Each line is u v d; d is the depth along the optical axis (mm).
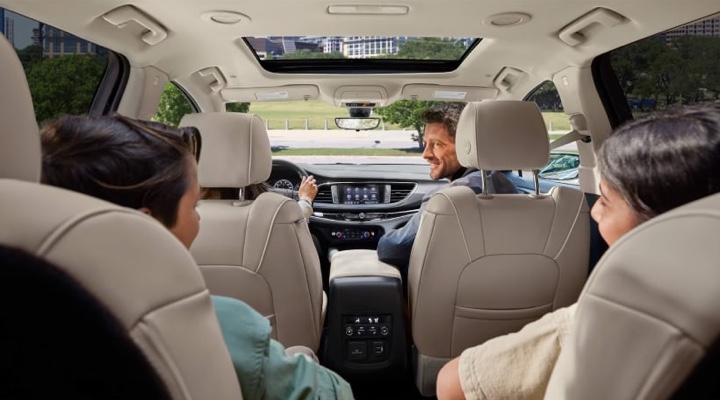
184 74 2984
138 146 743
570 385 601
